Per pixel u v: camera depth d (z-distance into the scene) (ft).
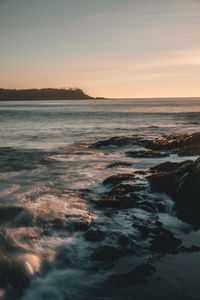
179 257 16.55
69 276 14.73
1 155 52.13
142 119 145.38
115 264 15.85
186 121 126.72
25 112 229.04
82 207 23.95
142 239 18.58
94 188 29.91
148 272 15.11
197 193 22.24
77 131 96.32
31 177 35.32
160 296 13.29
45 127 110.63
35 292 13.52
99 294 13.51
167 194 24.84
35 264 15.30
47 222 20.45
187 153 46.73
